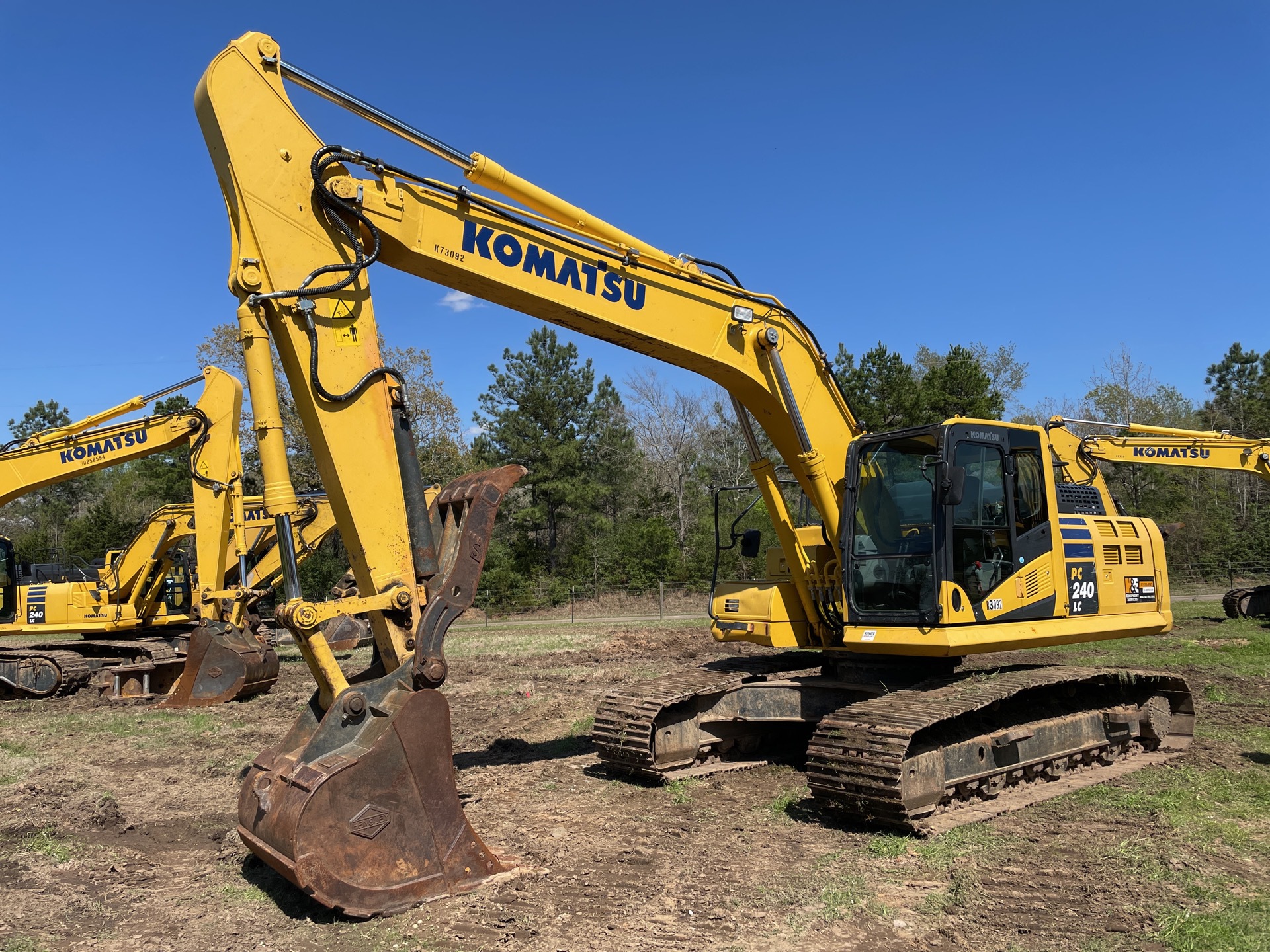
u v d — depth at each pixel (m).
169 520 15.15
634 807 6.97
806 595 8.13
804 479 7.93
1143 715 8.41
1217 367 58.53
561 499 37.94
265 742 10.05
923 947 4.41
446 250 5.94
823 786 6.30
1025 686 7.07
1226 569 34.66
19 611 15.27
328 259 5.46
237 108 5.22
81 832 6.74
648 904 4.97
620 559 36.09
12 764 9.10
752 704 8.16
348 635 19.03
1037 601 7.59
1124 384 44.59
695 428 46.72
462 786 7.66
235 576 16.45
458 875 5.09
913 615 7.11
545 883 5.30
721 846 6.01
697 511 43.38
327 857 4.65
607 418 43.59
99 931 4.83
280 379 35.03
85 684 14.99
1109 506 9.59
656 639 20.81
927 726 6.12
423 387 39.41
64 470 13.91
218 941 4.62
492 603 32.19
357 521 5.32
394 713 4.96
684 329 7.09
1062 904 4.89
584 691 13.05
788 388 7.52
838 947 4.43
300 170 5.40
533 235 6.33
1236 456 16.64
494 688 13.57
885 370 31.09
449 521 5.81
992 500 7.45
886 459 7.56
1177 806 6.68
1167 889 5.07
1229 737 8.97
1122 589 8.47
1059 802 6.91
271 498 5.19
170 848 6.39
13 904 5.21
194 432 13.69
